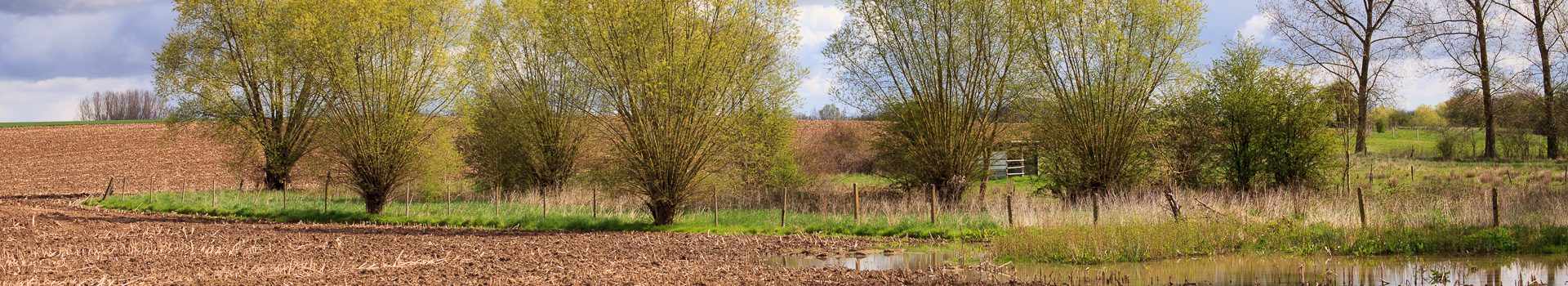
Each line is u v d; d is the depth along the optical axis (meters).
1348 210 17.92
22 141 59.44
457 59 25.36
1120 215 18.02
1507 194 21.28
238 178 42.50
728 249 16.38
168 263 13.60
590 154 30.03
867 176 39.50
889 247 16.53
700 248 16.59
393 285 11.68
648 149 20.44
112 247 15.64
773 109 28.61
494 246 16.72
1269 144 24.81
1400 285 12.01
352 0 22.98
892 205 22.02
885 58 25.66
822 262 14.83
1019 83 25.56
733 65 20.77
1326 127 25.30
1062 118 24.62
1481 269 13.02
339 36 23.33
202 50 33.72
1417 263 13.57
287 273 12.69
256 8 32.41
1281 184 24.64
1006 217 18.83
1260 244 15.23
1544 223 15.91
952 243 16.80
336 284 11.69
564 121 30.31
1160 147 24.78
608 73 20.69
